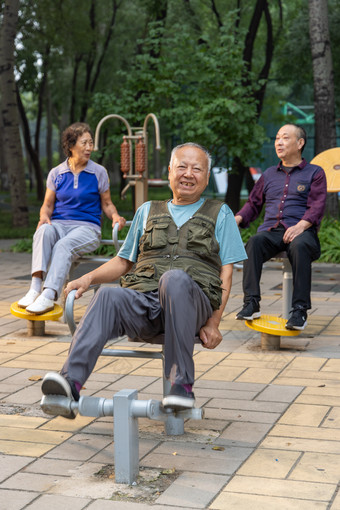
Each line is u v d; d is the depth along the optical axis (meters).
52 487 2.93
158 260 3.47
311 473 3.05
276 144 5.59
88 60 26.77
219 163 16.38
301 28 21.23
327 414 3.85
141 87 14.55
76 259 6.08
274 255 5.47
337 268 10.28
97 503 2.77
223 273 3.53
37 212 26.20
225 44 14.43
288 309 5.79
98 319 3.11
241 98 14.01
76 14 22.48
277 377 4.61
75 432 3.63
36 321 5.92
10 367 4.95
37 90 30.92
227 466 3.13
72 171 6.13
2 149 44.09
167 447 3.38
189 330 3.08
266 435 3.54
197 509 2.70
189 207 3.61
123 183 28.88
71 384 2.97
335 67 20.84
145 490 2.89
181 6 19.83
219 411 3.93
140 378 4.62
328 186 6.29
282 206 5.48
